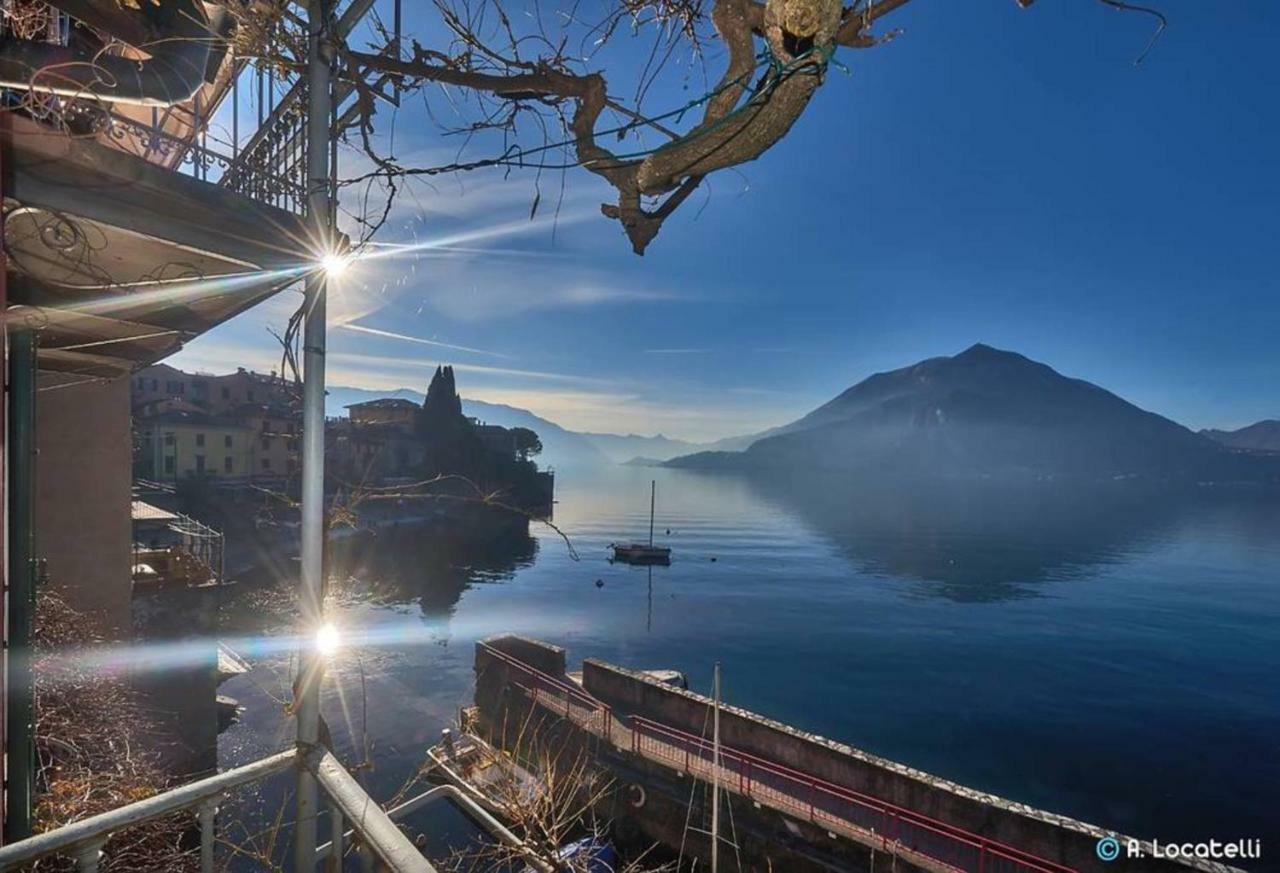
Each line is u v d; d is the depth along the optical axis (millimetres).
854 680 40250
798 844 12406
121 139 4934
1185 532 131375
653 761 14953
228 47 3914
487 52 3480
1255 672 43812
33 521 4109
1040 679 41344
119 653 11992
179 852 6695
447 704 25594
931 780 12555
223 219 4383
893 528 132125
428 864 1887
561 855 5656
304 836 2719
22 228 4246
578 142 3439
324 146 3564
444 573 67375
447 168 3832
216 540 26922
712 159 2836
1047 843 11125
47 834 2090
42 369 10359
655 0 3465
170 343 8680
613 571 74875
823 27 2402
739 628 51812
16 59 3746
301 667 3146
